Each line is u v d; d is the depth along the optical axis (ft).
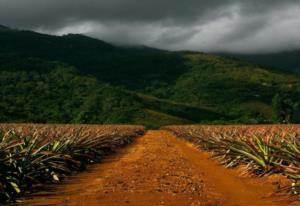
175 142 147.02
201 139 100.07
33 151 49.42
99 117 444.55
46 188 44.52
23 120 375.86
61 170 54.39
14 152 44.52
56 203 36.29
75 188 44.65
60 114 416.05
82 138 71.00
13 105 412.57
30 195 40.42
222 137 78.69
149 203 35.96
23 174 43.32
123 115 458.91
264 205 34.88
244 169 55.31
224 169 61.26
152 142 144.87
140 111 480.23
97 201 36.99
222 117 575.38
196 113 585.22
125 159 79.15
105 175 55.21
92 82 535.19
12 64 581.12
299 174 38.83
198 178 51.49
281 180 46.16
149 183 46.96
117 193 40.75
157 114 487.20
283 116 327.47
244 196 39.58
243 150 58.90
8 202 37.06
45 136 60.29
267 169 49.85
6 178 39.17
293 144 46.70
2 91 451.12
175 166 64.85
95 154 78.74
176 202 36.35
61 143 60.23
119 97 498.28
